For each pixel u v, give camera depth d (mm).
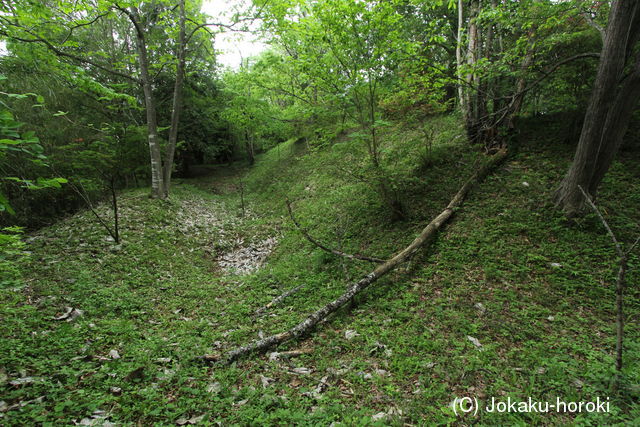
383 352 3525
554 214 5836
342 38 5402
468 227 6059
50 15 5633
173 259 6844
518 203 6375
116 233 6688
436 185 7566
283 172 15523
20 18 5277
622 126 5086
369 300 4762
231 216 11688
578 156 5480
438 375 3072
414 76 7121
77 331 3602
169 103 16234
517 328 3818
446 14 10820
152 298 5016
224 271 6914
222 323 4473
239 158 28016
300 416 2492
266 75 13609
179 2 10578
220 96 18031
